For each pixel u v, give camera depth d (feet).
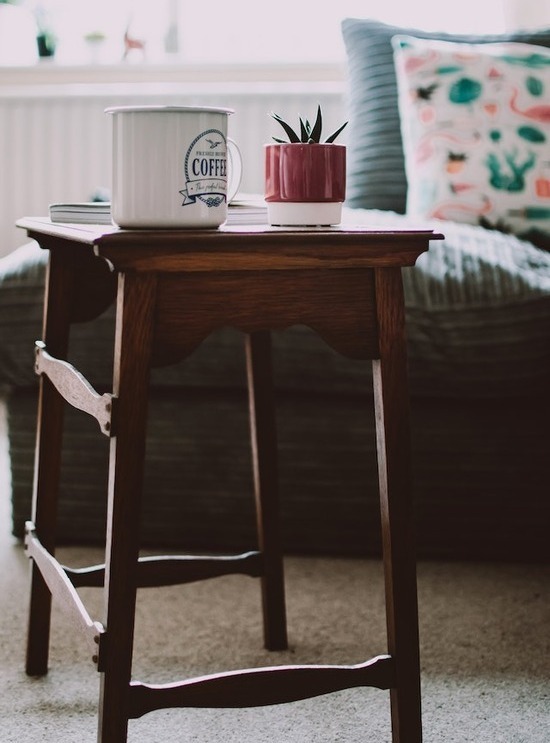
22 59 9.98
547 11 8.86
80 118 9.74
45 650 4.21
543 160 6.48
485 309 5.21
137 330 3.00
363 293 3.24
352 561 5.60
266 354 4.41
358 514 5.57
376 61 7.32
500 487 5.46
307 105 9.59
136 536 3.07
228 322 3.10
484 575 5.38
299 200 3.33
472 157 6.46
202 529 5.66
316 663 4.30
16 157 9.85
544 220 6.42
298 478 5.57
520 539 5.51
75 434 5.64
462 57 6.70
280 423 5.53
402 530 3.29
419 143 6.61
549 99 6.59
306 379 5.42
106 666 3.06
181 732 3.74
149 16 10.03
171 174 3.04
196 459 5.61
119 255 2.94
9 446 5.75
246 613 4.88
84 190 9.85
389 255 3.21
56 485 4.22
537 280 5.29
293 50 9.90
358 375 5.38
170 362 3.05
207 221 3.11
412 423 5.45
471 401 5.42
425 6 9.57
